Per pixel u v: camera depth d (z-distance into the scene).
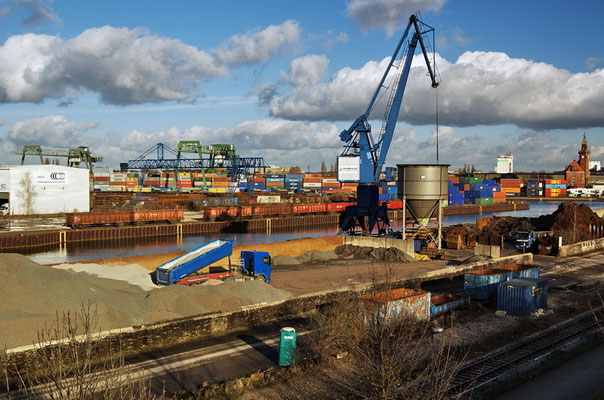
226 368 24.44
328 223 132.62
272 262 53.44
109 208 122.81
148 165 183.12
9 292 25.09
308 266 52.34
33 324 24.09
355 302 27.59
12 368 22.31
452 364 24.27
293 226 124.38
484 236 72.88
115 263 43.56
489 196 196.12
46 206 107.56
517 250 68.12
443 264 55.69
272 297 34.97
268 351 27.00
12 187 104.00
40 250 80.44
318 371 23.52
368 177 76.06
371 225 77.62
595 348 27.56
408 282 44.78
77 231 89.00
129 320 27.55
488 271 42.06
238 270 45.00
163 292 31.19
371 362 17.58
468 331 31.16
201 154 176.62
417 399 17.72
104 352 25.30
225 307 31.83
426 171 62.56
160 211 104.94
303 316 34.16
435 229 75.75
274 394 21.17
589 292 43.25
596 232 77.38
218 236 103.44
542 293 37.31
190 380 22.80
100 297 27.94
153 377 23.02
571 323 32.81
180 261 39.34
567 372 24.05
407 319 23.53
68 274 29.45
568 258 62.97
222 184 187.62
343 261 55.94
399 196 65.00
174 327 28.27
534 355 26.20
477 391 21.30
